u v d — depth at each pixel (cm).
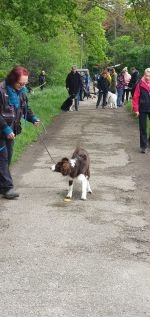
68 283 431
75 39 4353
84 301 399
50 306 390
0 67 2845
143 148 1062
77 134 1334
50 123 1567
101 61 5372
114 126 1537
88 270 459
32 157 991
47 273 450
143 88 1041
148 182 797
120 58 4572
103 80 2181
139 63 3616
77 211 636
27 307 388
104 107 2209
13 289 418
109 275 449
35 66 3744
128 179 814
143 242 534
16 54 3322
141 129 1057
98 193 725
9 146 680
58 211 634
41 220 596
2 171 679
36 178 806
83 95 2756
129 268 465
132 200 693
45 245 518
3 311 381
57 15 1827
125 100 2538
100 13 2567
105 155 1027
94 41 2702
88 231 563
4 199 683
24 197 695
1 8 1741
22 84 654
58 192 725
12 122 661
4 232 554
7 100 648
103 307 390
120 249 512
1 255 491
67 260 480
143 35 2070
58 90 3047
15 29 2862
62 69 3950
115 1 2186
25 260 479
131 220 607
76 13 1909
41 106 1886
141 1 1803
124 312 383
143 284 433
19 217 607
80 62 4969
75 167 674
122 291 419
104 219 607
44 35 1934
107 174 847
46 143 1171
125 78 2300
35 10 1752
